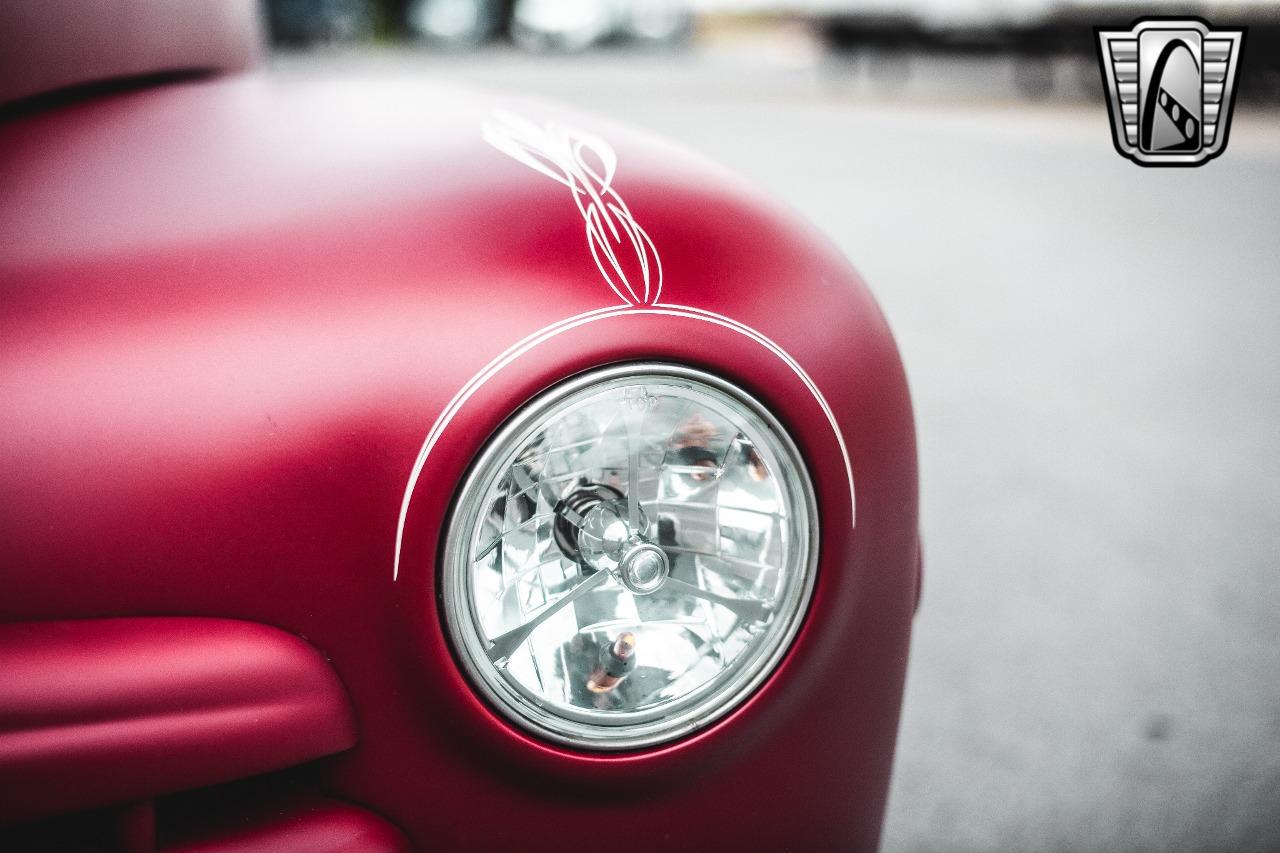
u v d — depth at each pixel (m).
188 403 0.79
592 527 0.84
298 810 0.82
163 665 0.77
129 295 0.81
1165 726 1.48
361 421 0.80
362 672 0.81
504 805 0.85
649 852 0.88
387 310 0.82
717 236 0.90
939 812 1.34
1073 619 1.74
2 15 0.93
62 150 0.91
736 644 0.87
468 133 0.95
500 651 0.82
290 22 14.25
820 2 9.47
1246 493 2.18
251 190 0.87
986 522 2.06
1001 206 4.69
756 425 0.87
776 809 0.92
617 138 0.98
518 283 0.84
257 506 0.79
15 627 0.77
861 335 0.93
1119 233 4.25
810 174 5.31
